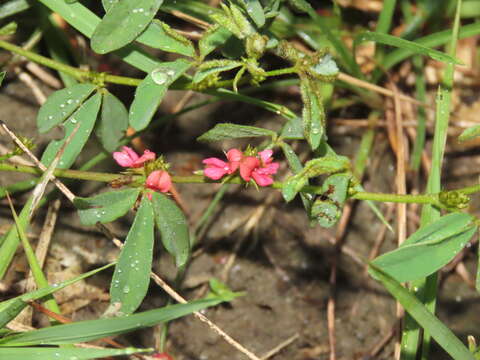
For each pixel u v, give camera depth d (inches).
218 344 9.4
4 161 9.4
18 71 9.9
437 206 8.3
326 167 7.7
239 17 7.8
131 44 8.5
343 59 9.8
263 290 9.7
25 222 7.9
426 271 7.6
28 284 8.8
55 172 8.0
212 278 9.6
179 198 9.9
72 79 9.7
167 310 7.4
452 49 8.8
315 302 9.8
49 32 9.7
